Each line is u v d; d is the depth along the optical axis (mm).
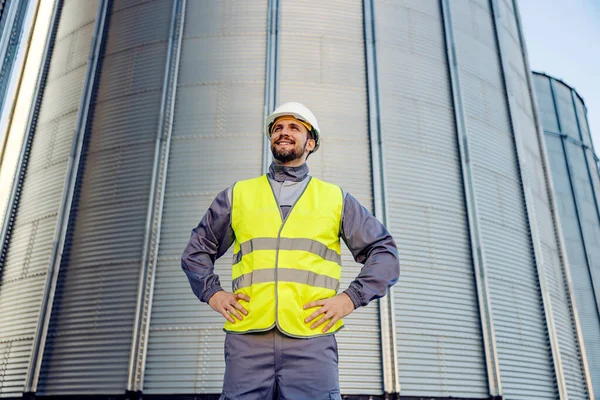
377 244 3514
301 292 3287
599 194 24719
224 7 13797
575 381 13594
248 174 11969
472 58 14992
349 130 12531
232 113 12570
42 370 11227
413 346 10906
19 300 12461
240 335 3238
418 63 13914
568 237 21828
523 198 14234
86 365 10875
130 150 12719
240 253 3527
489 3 16797
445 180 12891
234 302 3271
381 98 12914
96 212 12398
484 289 11938
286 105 3881
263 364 3162
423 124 13234
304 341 3174
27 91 16703
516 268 13031
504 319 12109
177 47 13508
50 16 16812
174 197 11938
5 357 11938
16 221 13922
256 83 12852
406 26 14219
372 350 10719
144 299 10969
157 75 13383
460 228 12539
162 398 10195
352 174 12133
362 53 13469
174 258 11352
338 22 13633
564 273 15219
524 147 15719
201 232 3646
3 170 15703
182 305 10883
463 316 11625
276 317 3182
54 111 14812
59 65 15617
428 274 11672
